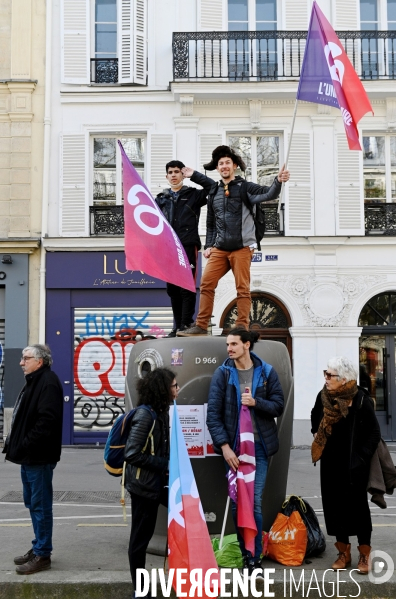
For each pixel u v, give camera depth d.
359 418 5.71
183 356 6.10
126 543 6.79
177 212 6.83
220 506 6.08
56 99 18.17
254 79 18.16
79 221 17.91
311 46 7.67
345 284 17.84
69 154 18.05
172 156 18.05
